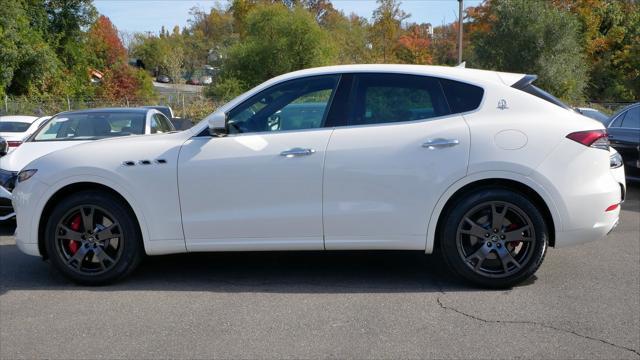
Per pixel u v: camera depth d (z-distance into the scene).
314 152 5.04
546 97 5.18
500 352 3.92
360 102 5.20
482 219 5.04
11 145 11.24
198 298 5.03
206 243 5.20
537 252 4.98
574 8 42.81
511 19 33.62
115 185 5.18
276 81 5.32
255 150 5.10
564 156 4.91
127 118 8.62
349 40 49.38
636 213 8.60
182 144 5.23
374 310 4.69
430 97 5.15
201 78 71.44
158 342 4.14
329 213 5.05
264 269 5.86
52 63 36.34
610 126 10.60
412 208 4.99
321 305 4.82
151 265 6.04
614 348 3.97
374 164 4.98
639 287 5.18
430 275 5.57
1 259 6.36
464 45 50.84
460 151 4.93
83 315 4.67
